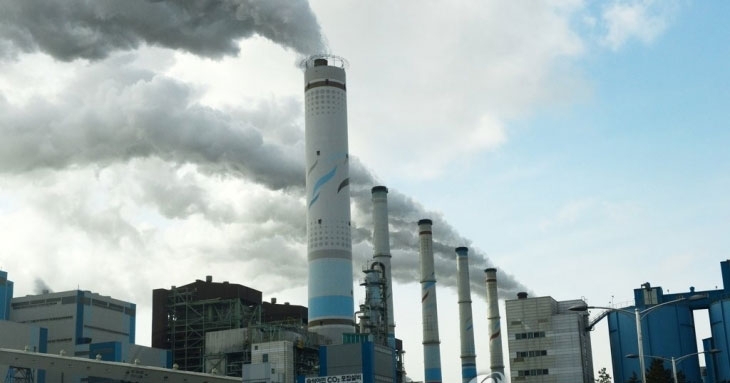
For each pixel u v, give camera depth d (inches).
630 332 6205.7
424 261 7244.1
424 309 7140.8
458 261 7765.8
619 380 6220.5
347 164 5054.1
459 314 7662.4
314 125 5034.5
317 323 4810.5
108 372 4338.1
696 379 6038.4
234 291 6053.2
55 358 4217.5
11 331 5585.6
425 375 7027.6
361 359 3887.8
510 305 6515.8
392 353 4195.4
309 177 5004.9
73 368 4256.9
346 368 3902.6
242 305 6008.9
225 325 5876.0
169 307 6067.9
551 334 6333.7
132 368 4397.1
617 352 6284.5
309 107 5073.8
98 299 6545.3
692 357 6067.9
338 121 5044.3
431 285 7185.0
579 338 6269.7
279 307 7007.9
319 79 5073.8
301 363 4591.5
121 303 6879.9
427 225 7293.3
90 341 6225.4
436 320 7126.0
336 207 4933.6
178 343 6033.5
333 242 4884.4
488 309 7765.8
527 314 6441.9
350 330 4832.7
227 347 4896.7
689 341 6112.2
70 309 6299.2
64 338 6235.2
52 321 6318.9
